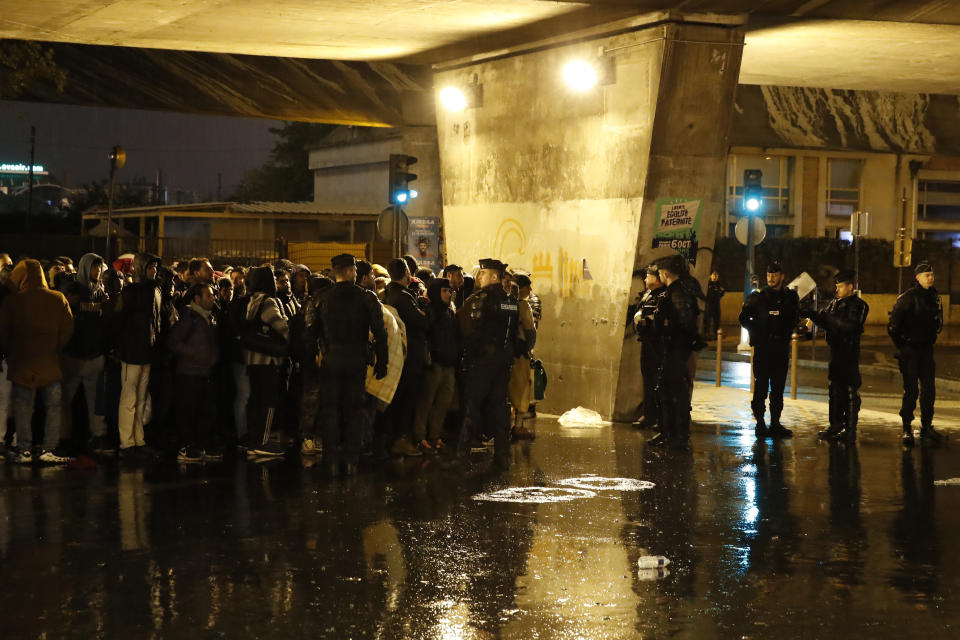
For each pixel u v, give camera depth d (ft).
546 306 51.16
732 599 21.13
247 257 103.19
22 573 22.47
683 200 45.88
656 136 44.88
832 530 27.27
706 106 45.27
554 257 50.62
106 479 32.91
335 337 33.50
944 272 144.25
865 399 60.85
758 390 43.57
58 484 32.04
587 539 25.93
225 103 68.28
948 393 67.00
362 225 144.97
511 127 53.11
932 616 20.21
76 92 67.41
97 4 45.88
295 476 33.76
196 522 27.20
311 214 140.77
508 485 32.71
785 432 43.50
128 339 36.06
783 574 23.06
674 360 39.96
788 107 101.76
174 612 19.94
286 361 39.55
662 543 25.67
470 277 42.83
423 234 71.05
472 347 35.63
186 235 142.10
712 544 25.66
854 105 98.58
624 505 29.96
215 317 37.04
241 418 38.19
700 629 19.26
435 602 20.65
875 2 42.96
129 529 26.40
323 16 47.32
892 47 52.42
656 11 44.06
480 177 55.57
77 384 37.09
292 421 40.68
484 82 54.95
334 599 20.80
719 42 44.57
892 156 163.84
